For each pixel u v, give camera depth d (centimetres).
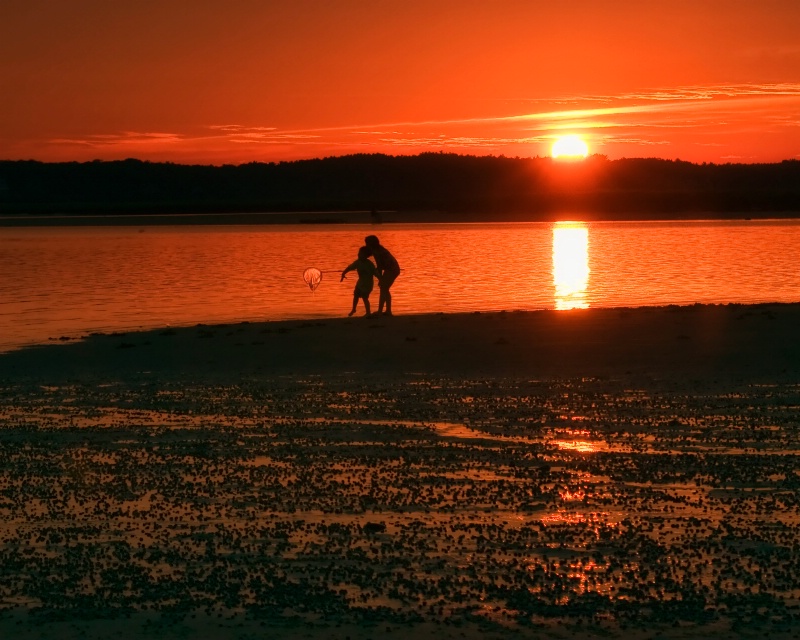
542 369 3059
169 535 1588
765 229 14050
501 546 1507
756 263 7800
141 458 2089
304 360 3338
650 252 9162
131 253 9606
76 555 1503
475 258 8506
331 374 3088
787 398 2558
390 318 4278
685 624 1229
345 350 3488
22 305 5356
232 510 1714
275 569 1430
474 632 1213
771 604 1285
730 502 1712
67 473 1978
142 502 1775
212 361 3378
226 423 2419
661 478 1866
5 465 2050
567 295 5553
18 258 8981
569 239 11488
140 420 2475
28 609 1305
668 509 1680
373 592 1341
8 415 2559
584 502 1725
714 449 2072
